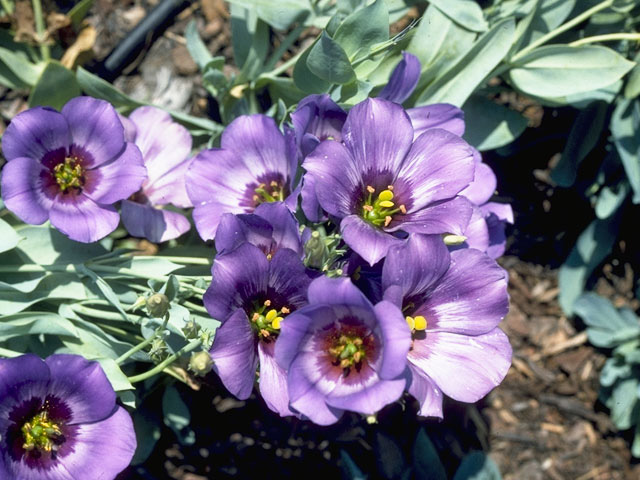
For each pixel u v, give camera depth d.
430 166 0.27
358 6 0.34
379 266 0.27
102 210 0.30
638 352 0.40
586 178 0.43
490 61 0.34
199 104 0.41
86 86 0.34
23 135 0.29
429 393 0.25
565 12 0.35
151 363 0.36
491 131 0.37
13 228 0.32
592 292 0.43
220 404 0.40
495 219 0.32
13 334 0.29
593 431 0.42
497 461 0.41
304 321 0.24
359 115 0.26
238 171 0.30
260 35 0.36
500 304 0.26
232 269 0.25
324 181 0.26
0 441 0.26
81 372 0.26
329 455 0.40
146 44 0.42
